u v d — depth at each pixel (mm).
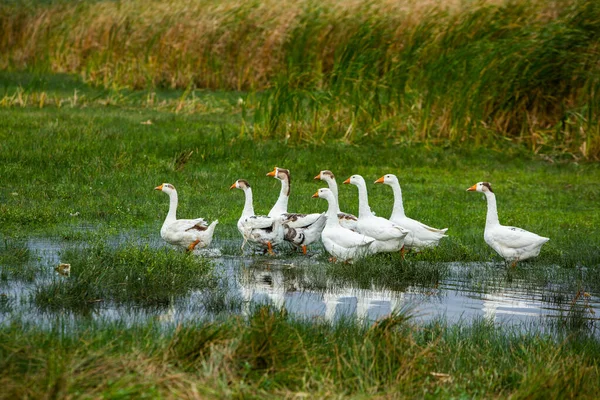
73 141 21047
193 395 6676
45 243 13570
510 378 7902
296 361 7613
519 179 21109
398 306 10766
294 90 23578
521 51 23875
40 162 19094
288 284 11891
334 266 12781
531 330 9898
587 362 8586
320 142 23188
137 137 22188
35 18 37781
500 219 16797
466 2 27406
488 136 24219
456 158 22641
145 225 15438
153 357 7328
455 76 23984
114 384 6672
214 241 14805
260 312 8594
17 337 7664
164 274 11227
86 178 18359
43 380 6645
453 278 12664
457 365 8070
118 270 11195
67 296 10211
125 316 9617
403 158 22297
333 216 13664
